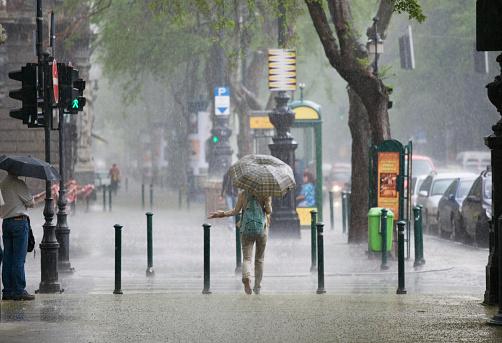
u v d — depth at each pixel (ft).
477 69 289.74
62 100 121.70
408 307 85.40
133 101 338.95
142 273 139.44
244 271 103.45
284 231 192.54
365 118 185.26
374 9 313.73
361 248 175.42
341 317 77.97
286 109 194.59
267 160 104.32
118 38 325.83
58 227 132.36
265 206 104.73
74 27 315.58
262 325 73.72
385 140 159.33
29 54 322.75
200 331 70.90
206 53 328.29
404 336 67.62
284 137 194.08
